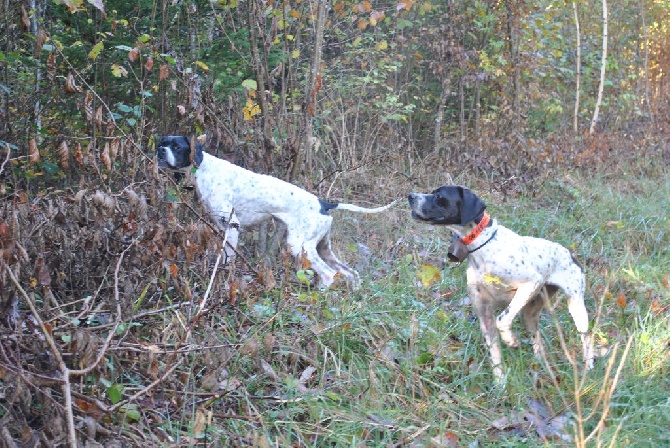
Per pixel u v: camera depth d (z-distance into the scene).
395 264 4.53
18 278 2.92
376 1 7.46
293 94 5.37
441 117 7.30
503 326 3.49
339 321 3.61
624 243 5.24
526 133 8.34
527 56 7.86
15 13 4.42
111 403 2.87
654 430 2.99
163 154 4.17
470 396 3.26
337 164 5.85
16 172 4.12
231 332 3.46
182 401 2.97
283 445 2.88
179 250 3.65
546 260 3.58
